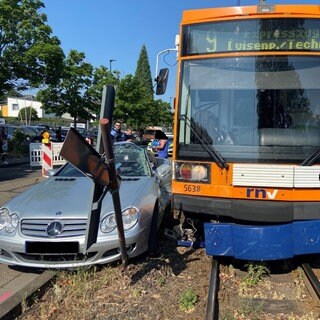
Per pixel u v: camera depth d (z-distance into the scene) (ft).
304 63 17.57
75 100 102.17
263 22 17.74
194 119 18.22
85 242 15.97
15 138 92.12
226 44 18.07
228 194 17.37
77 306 15.02
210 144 17.84
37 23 70.54
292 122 17.42
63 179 22.67
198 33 18.43
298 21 17.56
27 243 17.56
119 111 147.23
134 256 18.42
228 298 15.81
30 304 15.16
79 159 14.02
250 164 17.16
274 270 18.89
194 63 18.45
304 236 16.94
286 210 16.84
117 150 25.30
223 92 18.02
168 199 24.77
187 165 18.07
